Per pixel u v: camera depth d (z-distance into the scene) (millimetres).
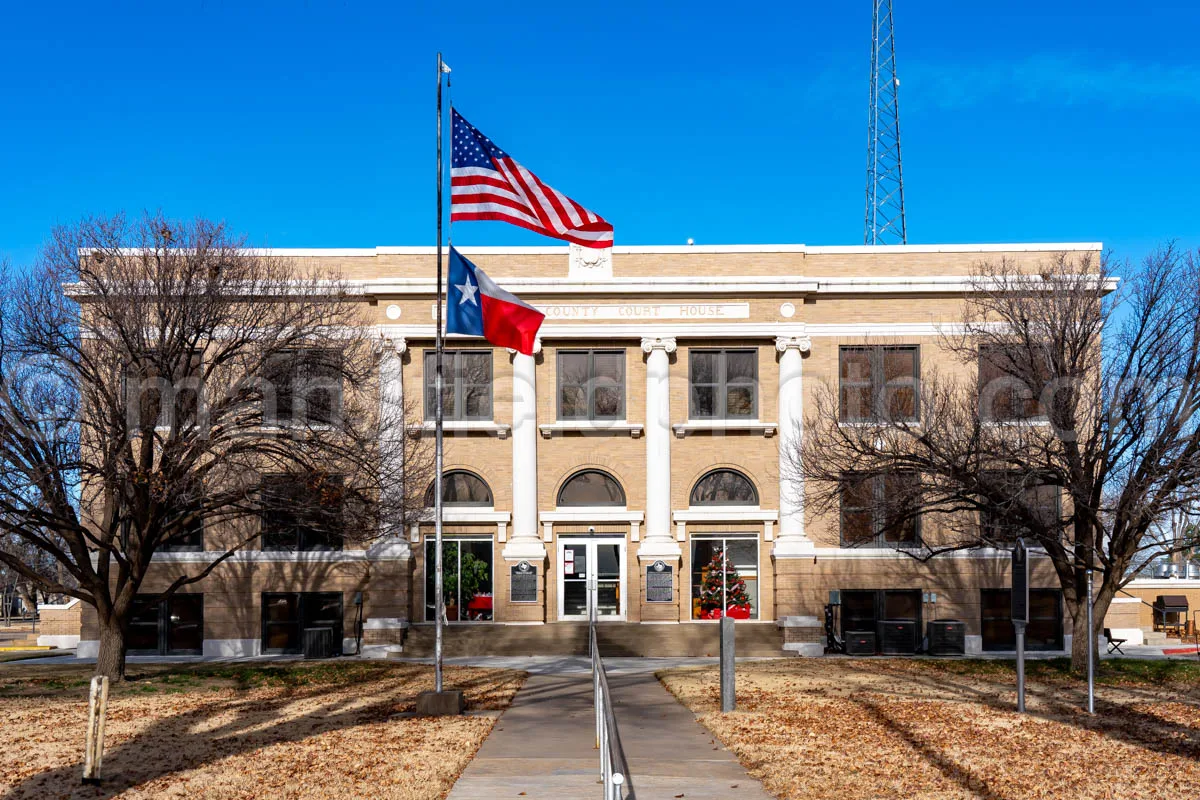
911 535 33781
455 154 22109
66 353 25156
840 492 29047
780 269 34625
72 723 19391
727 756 15938
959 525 30422
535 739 17391
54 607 40281
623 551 34531
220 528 33531
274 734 18031
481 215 21969
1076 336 25531
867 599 34125
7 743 17344
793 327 34312
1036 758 15750
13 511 23422
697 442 34750
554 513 34375
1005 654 33500
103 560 26625
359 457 26266
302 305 26688
